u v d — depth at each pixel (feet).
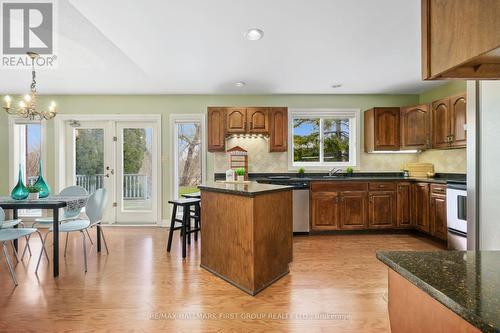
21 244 11.66
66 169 15.23
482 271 2.41
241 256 7.59
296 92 14.94
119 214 15.51
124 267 9.16
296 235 13.24
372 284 7.89
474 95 4.98
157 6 6.71
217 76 12.14
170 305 6.74
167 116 15.31
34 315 6.31
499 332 1.59
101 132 15.40
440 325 2.15
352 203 13.24
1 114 14.85
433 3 2.68
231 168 12.87
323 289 7.58
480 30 2.17
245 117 14.29
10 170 14.85
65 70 11.26
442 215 11.24
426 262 2.65
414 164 14.37
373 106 15.38
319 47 9.18
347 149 15.80
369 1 6.60
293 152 15.66
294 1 6.57
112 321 6.08
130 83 13.14
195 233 12.07
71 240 12.32
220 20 7.40
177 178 15.51
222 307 6.66
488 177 4.78
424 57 2.79
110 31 7.97
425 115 13.15
